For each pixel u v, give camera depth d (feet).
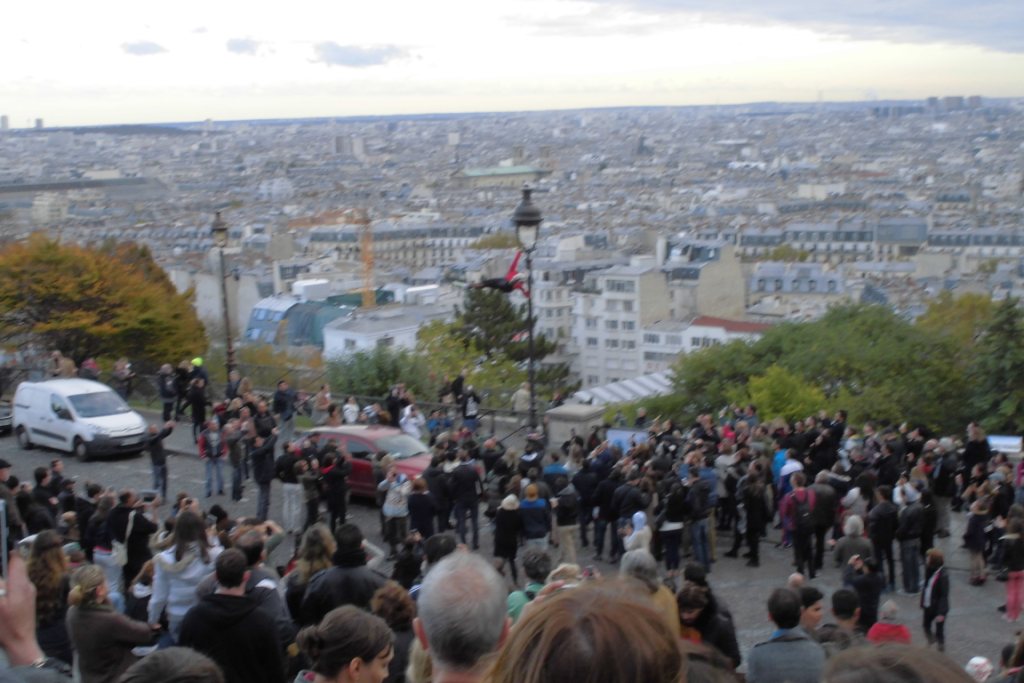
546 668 11.96
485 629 20.72
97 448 114.21
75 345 182.29
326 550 48.70
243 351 216.95
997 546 78.89
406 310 549.54
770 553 82.69
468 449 95.76
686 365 265.34
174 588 47.93
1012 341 238.07
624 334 651.25
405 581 53.21
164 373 125.59
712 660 17.38
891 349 250.98
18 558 20.93
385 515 82.43
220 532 56.90
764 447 91.09
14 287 176.24
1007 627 68.85
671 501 74.79
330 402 121.60
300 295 648.38
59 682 18.22
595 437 97.30
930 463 87.92
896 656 11.83
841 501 81.66
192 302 228.43
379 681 28.22
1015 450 111.04
